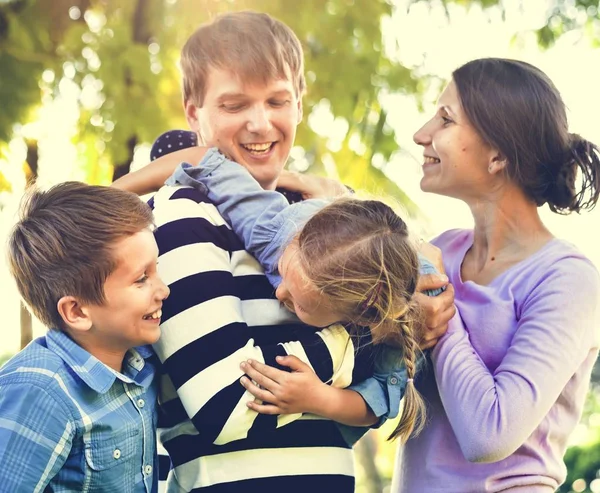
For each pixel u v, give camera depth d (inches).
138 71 160.1
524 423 76.0
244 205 78.8
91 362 72.3
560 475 84.0
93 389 71.4
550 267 81.6
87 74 164.4
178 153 88.8
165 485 83.8
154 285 72.7
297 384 73.1
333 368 75.5
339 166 186.9
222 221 78.8
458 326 82.0
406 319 76.0
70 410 70.2
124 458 73.1
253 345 75.2
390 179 187.0
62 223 71.5
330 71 174.2
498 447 75.6
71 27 163.9
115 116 161.6
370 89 178.2
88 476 71.0
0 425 68.2
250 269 78.3
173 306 74.3
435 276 81.4
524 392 76.4
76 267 70.8
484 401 76.6
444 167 87.2
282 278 75.9
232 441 74.7
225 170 80.8
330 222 74.2
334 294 72.6
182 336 73.5
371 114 182.7
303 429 76.4
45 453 68.7
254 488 74.2
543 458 82.0
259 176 86.5
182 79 90.1
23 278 73.2
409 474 85.5
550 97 85.5
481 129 85.0
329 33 172.2
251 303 77.6
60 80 165.5
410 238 76.3
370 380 79.1
